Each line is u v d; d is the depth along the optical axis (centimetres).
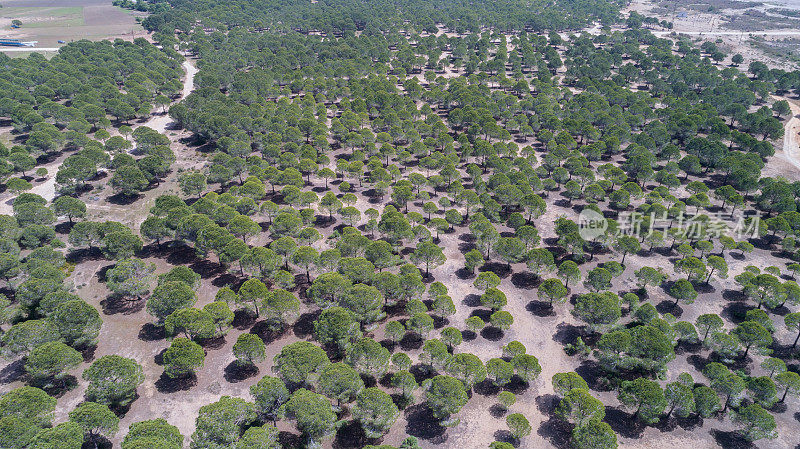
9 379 9056
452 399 7931
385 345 9931
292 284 10631
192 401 8688
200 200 13200
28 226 12344
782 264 12419
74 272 12050
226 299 10231
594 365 9538
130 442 6712
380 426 7906
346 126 18962
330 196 13500
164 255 12762
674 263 12538
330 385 7988
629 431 8169
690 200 14062
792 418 8444
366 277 10662
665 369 9131
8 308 10188
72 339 9406
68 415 8138
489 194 14875
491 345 10031
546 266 11300
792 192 14125
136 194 15675
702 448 7912
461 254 13000
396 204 15112
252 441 7075
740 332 9319
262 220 14350
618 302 10281
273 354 9719
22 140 18725
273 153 16712
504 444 7412
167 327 9238
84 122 18750
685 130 18925
